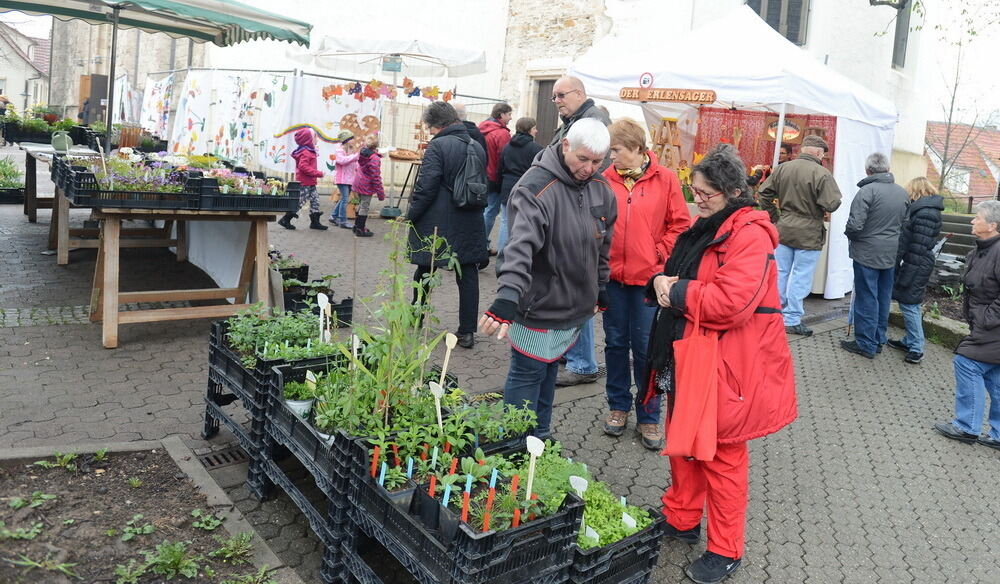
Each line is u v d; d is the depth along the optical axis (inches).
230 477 152.5
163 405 182.4
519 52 637.9
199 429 171.3
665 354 136.7
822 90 289.4
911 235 287.6
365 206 425.1
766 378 127.3
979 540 163.6
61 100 1603.1
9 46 2117.4
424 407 130.2
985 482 193.5
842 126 362.9
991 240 212.8
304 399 137.7
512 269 131.6
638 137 173.6
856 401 243.8
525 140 330.3
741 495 132.7
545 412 155.1
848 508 171.5
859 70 527.2
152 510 128.1
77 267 312.0
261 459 142.9
